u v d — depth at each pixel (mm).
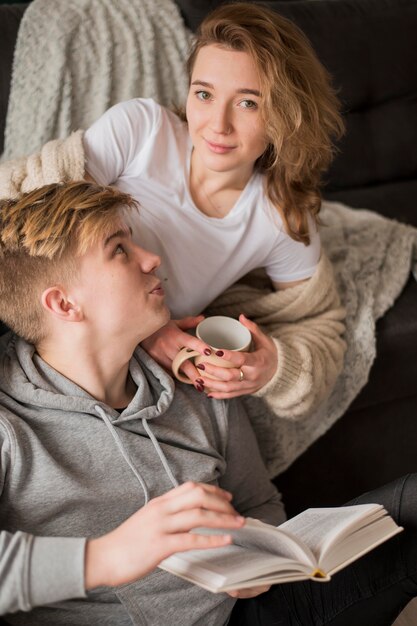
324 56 2215
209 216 1508
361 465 1910
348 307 1747
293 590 1284
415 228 2059
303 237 1532
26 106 1836
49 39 1839
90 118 1881
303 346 1514
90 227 1154
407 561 1238
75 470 1184
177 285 1517
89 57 1868
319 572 1011
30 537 984
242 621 1340
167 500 995
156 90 1945
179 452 1276
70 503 1157
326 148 1465
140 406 1265
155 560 976
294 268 1593
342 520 1108
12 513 1144
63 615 1174
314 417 1689
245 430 1419
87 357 1216
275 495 1454
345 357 1711
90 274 1170
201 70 1336
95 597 1188
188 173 1491
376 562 1245
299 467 1825
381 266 1868
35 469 1143
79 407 1200
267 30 1317
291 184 1503
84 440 1204
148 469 1232
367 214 2039
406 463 1976
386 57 2303
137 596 1176
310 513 1195
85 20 1882
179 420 1323
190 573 990
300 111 1351
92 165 1438
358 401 1795
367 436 1886
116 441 1207
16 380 1201
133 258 1217
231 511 993
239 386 1354
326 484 1881
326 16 2234
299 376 1472
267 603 1308
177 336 1358
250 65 1305
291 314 1603
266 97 1321
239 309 1631
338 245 1906
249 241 1525
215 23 1317
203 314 1646
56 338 1209
